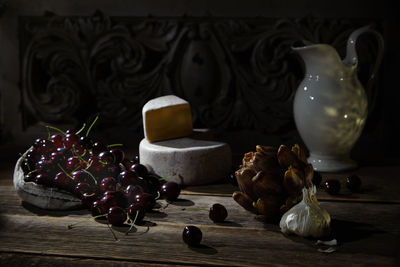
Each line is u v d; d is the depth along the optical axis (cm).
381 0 163
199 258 85
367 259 85
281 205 94
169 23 167
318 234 90
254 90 169
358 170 125
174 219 98
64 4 170
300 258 85
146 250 87
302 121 123
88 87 173
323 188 113
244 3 165
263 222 97
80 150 106
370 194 110
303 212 91
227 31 166
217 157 116
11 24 171
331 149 123
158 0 167
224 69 168
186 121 125
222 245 89
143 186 103
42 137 175
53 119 174
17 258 85
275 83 167
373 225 96
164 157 114
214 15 167
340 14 164
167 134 123
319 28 163
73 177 99
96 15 168
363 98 122
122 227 94
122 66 169
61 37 169
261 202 94
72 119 173
